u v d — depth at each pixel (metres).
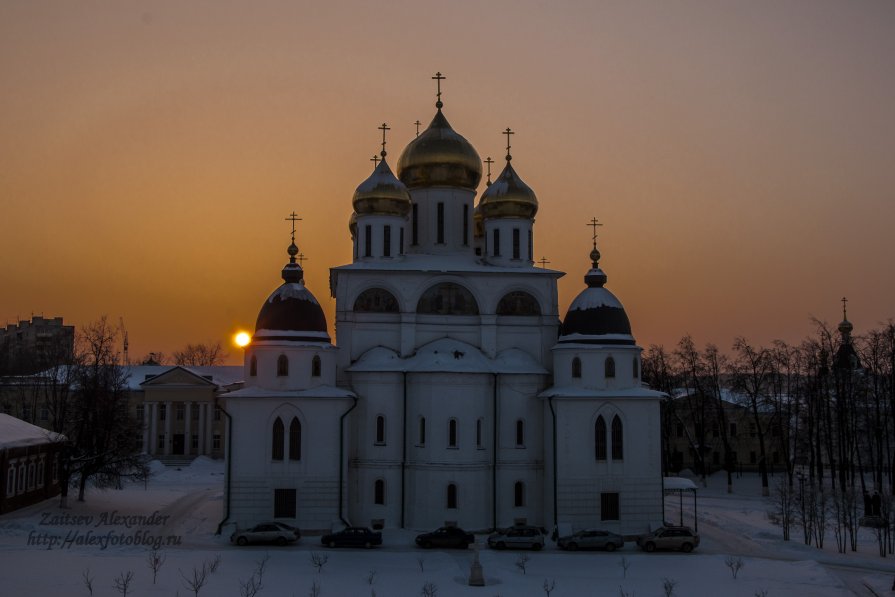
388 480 60.62
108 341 92.12
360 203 67.31
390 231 66.94
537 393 63.41
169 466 117.94
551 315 66.19
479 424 60.91
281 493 58.53
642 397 60.56
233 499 58.16
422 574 45.97
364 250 67.00
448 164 70.19
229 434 58.72
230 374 138.25
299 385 59.91
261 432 58.78
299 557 50.03
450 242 70.25
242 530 56.50
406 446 61.00
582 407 60.47
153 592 39.84
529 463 62.56
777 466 110.81
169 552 51.03
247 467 58.47
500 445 62.50
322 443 59.09
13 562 46.06
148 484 95.94
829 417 85.75
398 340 64.38
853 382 89.12
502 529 59.19
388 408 61.41
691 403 107.44
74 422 75.06
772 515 65.69
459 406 60.28
